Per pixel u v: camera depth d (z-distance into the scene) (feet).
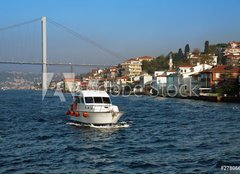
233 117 184.65
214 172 78.33
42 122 170.91
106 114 146.92
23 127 153.17
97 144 113.09
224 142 112.27
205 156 92.94
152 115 201.46
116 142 116.37
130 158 93.09
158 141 116.98
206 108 248.93
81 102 154.71
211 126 150.51
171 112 219.82
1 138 124.57
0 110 246.06
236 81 338.95
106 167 84.58
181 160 89.61
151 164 86.28
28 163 88.17
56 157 94.68
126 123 161.17
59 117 194.49
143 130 141.79
